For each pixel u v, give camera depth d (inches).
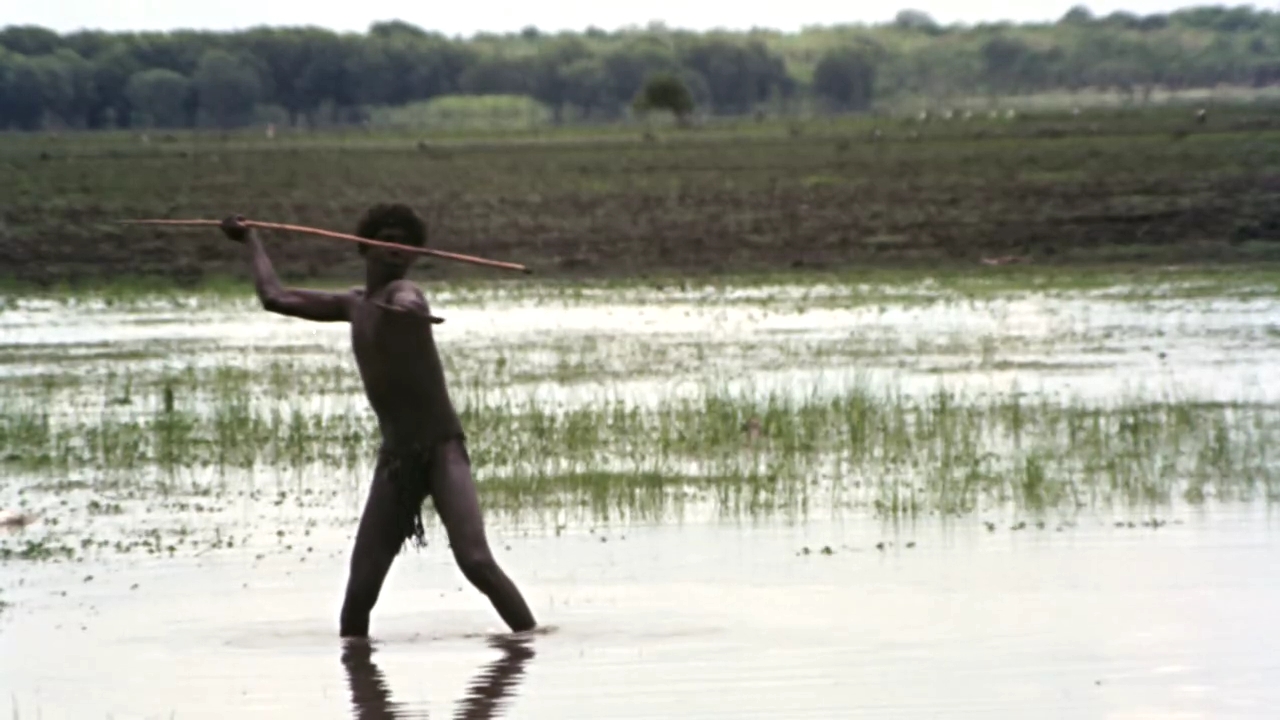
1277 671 661.9
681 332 1769.2
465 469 720.3
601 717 619.5
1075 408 1241.4
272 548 899.4
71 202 3314.5
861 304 2018.9
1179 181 3125.0
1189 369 1443.2
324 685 663.8
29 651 716.0
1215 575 800.9
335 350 1683.1
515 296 2187.5
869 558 847.7
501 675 670.5
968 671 664.4
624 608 762.8
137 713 634.2
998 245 2559.1
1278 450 1090.1
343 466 1117.7
